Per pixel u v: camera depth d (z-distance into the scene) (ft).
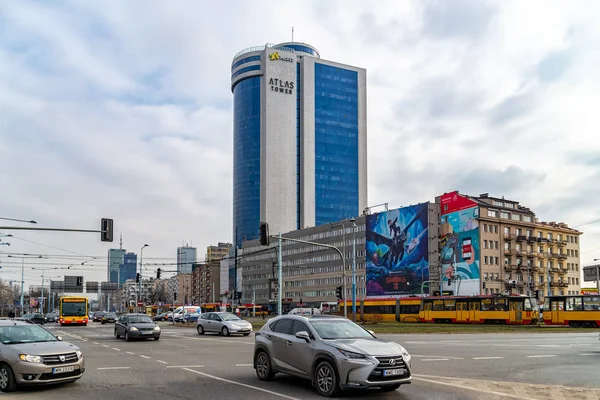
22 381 39.78
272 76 569.23
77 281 217.36
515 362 58.49
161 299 602.03
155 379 46.11
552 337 108.99
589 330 143.54
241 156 571.28
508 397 36.99
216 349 77.56
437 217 342.64
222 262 599.16
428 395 37.81
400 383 36.63
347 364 36.27
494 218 321.11
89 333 128.67
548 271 319.68
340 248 419.33
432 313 209.77
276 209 549.95
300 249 466.29
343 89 595.06
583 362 58.65
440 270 335.88
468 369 52.19
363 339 39.52
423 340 98.68
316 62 585.63
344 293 140.26
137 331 96.99
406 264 350.64
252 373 49.73
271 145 558.15
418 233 344.08
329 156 576.20
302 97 576.20
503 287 315.99
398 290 354.33
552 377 46.78
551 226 356.18
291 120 569.64
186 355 68.03
